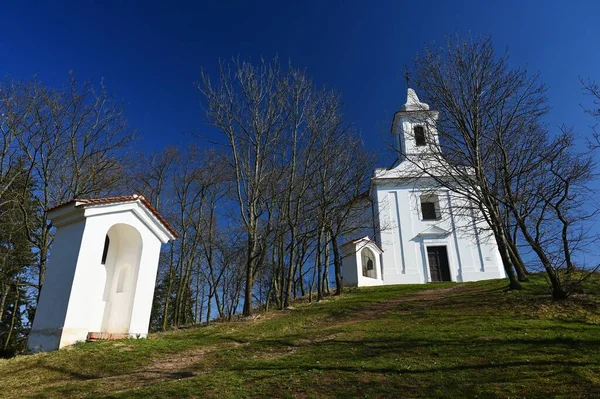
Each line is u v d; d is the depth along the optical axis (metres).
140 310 15.34
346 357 10.30
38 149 20.67
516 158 18.33
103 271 15.99
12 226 22.80
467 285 24.39
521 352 9.59
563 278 17.42
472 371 8.56
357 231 33.31
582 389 7.21
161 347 13.05
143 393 8.05
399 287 26.77
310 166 23.58
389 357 10.02
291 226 22.19
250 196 21.70
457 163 19.77
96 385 9.15
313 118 23.80
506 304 15.67
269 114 22.58
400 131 37.66
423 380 8.24
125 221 15.59
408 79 20.94
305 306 20.97
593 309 13.83
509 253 20.80
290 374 9.01
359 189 25.19
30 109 20.58
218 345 13.52
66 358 11.51
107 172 24.53
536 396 7.09
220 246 31.88
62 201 21.88
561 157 17.62
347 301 21.42
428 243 33.59
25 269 25.08
